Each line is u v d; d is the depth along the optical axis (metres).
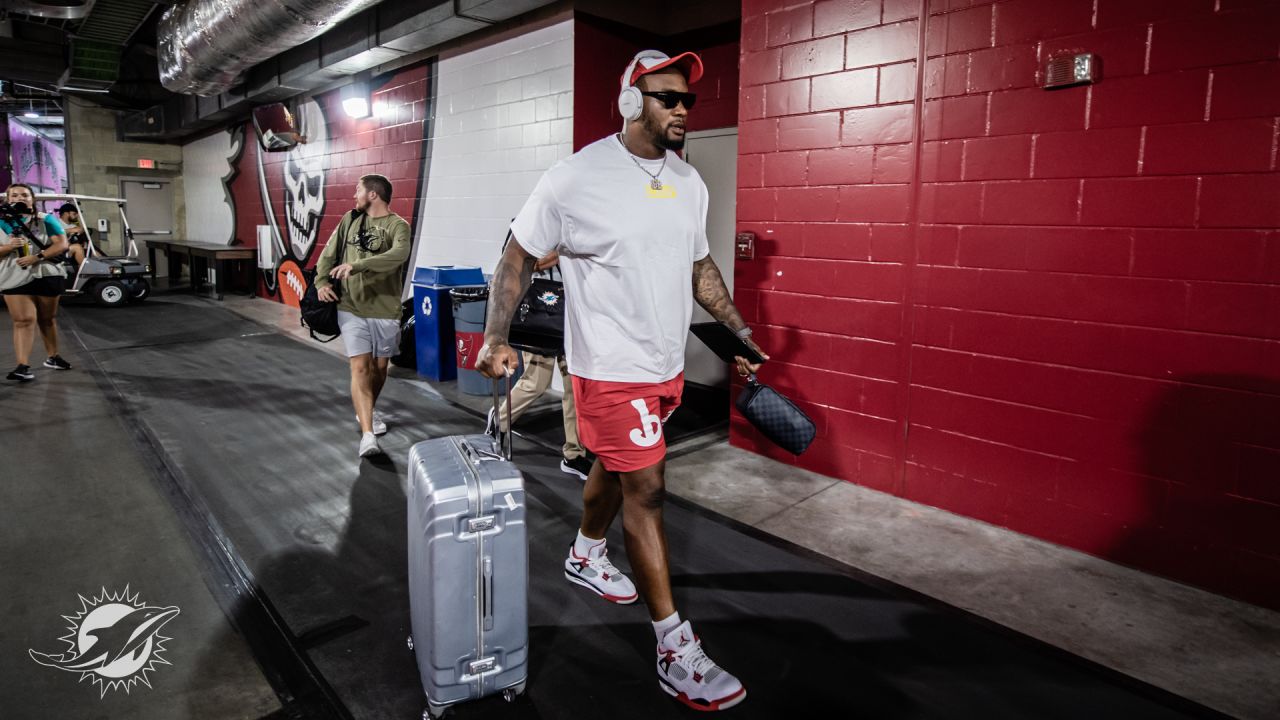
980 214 3.04
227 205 12.27
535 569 2.74
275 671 2.11
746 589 2.60
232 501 3.38
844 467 3.68
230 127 11.61
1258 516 2.47
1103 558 2.85
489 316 1.96
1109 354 2.75
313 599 2.51
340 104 8.29
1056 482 2.95
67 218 9.79
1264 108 2.33
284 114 8.88
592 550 2.50
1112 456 2.79
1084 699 2.01
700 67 1.93
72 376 5.84
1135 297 2.67
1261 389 2.43
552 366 4.02
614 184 1.89
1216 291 2.49
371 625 2.35
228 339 7.61
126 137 13.96
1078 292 2.80
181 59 7.38
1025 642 2.27
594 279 1.94
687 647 1.98
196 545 2.92
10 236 5.42
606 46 5.40
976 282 3.09
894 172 3.30
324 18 5.40
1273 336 2.39
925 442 3.35
